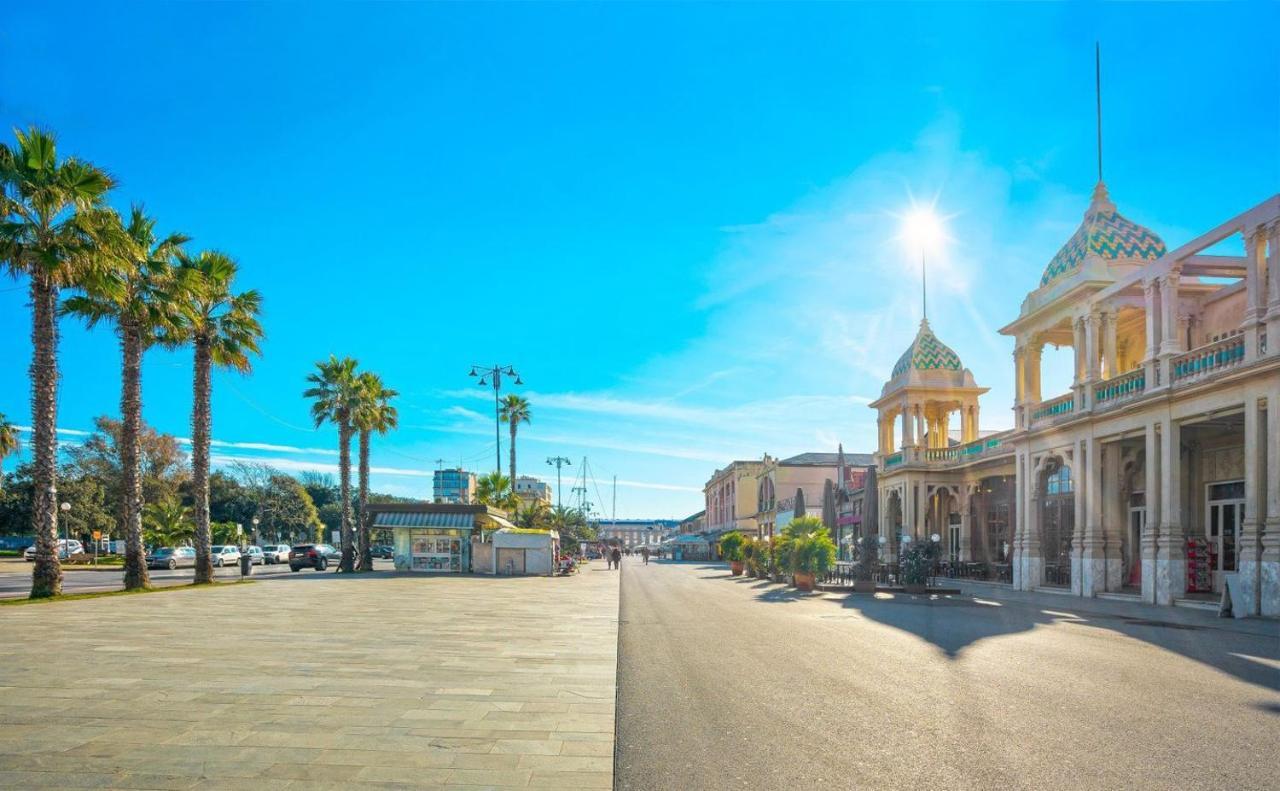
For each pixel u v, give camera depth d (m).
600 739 6.52
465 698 8.11
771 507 73.44
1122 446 25.20
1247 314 18.06
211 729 6.74
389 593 24.50
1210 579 21.81
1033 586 28.17
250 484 84.00
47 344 21.23
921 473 39.25
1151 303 21.88
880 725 7.01
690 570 52.19
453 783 5.34
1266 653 11.61
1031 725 6.98
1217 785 5.30
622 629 14.72
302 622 15.40
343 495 41.66
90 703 7.74
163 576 36.62
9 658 10.62
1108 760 5.88
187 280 25.02
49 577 21.02
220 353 29.03
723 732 6.78
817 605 21.09
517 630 14.41
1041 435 27.89
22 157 20.05
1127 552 25.31
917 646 12.34
